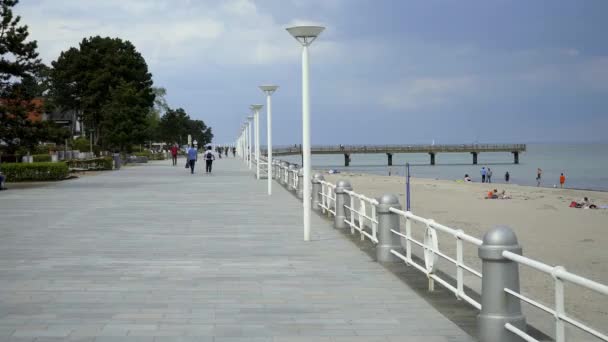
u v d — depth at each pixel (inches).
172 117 4840.1
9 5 1299.2
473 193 1627.7
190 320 295.9
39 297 343.3
